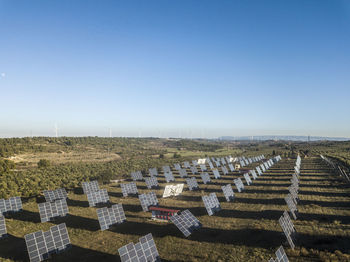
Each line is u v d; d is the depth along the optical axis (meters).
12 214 45.31
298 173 81.19
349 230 30.66
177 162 132.12
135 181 79.50
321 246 26.73
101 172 90.25
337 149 179.75
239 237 30.88
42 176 80.56
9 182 69.25
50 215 41.56
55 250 28.62
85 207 49.66
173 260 26.08
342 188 56.03
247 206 45.59
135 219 40.62
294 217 36.28
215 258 25.77
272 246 27.45
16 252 29.89
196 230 34.25
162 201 51.97
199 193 58.72
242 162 109.94
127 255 23.14
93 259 27.20
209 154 193.12
